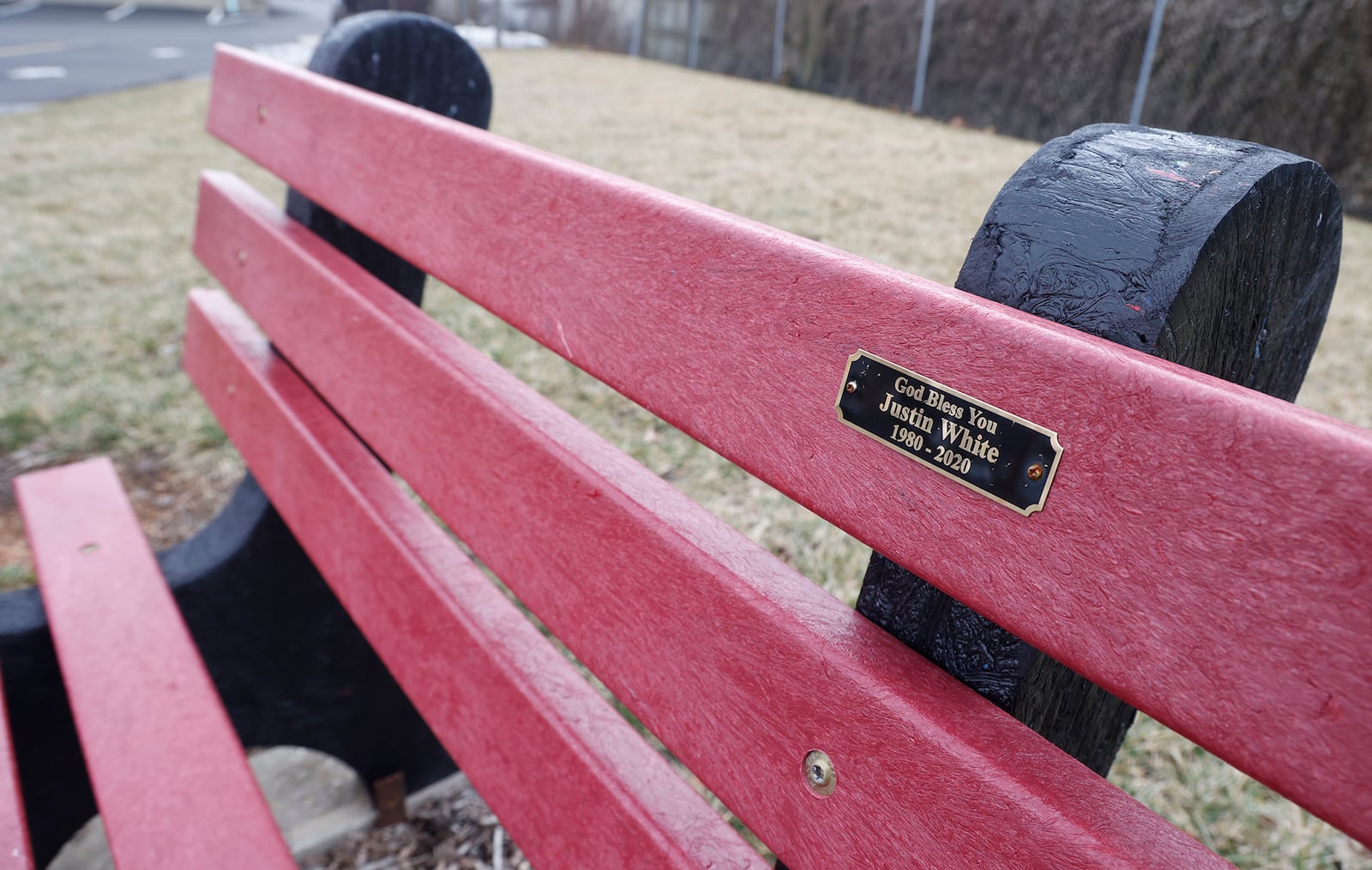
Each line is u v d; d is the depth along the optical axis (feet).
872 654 2.01
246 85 4.84
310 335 4.11
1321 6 21.79
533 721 2.83
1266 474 1.36
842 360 1.92
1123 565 1.51
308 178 4.17
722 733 2.27
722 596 2.25
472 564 3.42
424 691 3.36
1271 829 5.38
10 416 9.70
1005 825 1.69
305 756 6.06
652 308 2.37
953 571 1.75
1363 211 22.29
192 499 8.71
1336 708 1.31
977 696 1.90
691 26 46.60
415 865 5.34
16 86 41.32
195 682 3.98
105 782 3.50
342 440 4.11
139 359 11.22
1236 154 1.70
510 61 46.96
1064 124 27.12
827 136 26.86
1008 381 1.64
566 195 2.65
